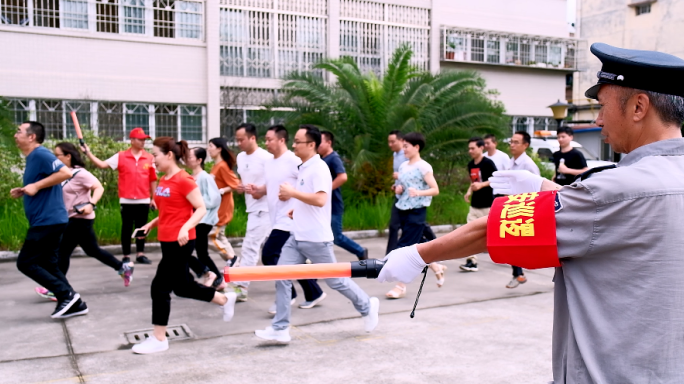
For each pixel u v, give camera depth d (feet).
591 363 4.41
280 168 17.60
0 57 45.91
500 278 23.56
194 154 20.57
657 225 4.17
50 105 48.19
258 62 56.34
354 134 41.68
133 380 12.54
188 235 14.32
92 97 49.16
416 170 20.81
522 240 4.61
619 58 4.58
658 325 4.17
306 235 15.39
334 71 43.37
